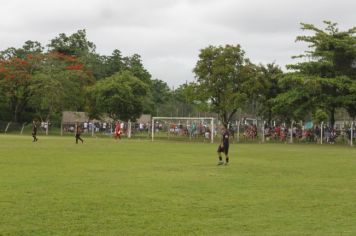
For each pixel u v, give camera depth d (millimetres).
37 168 22672
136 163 26297
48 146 40062
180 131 66375
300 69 58281
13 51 88750
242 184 18406
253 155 34594
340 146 50156
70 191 15875
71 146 40812
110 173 21219
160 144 48375
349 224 11773
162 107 98000
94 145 43250
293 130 62000
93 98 70750
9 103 79812
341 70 57938
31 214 12312
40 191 15742
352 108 58031
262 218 12344
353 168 25266
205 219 12125
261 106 68312
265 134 62719
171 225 11445
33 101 71688
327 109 59094
